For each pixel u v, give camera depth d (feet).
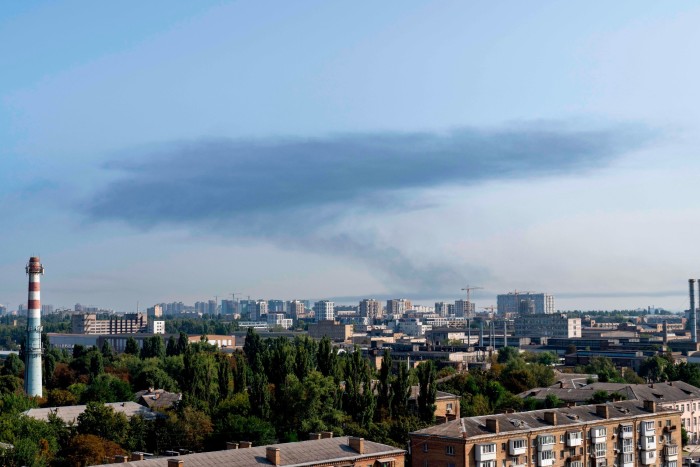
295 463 609.01
